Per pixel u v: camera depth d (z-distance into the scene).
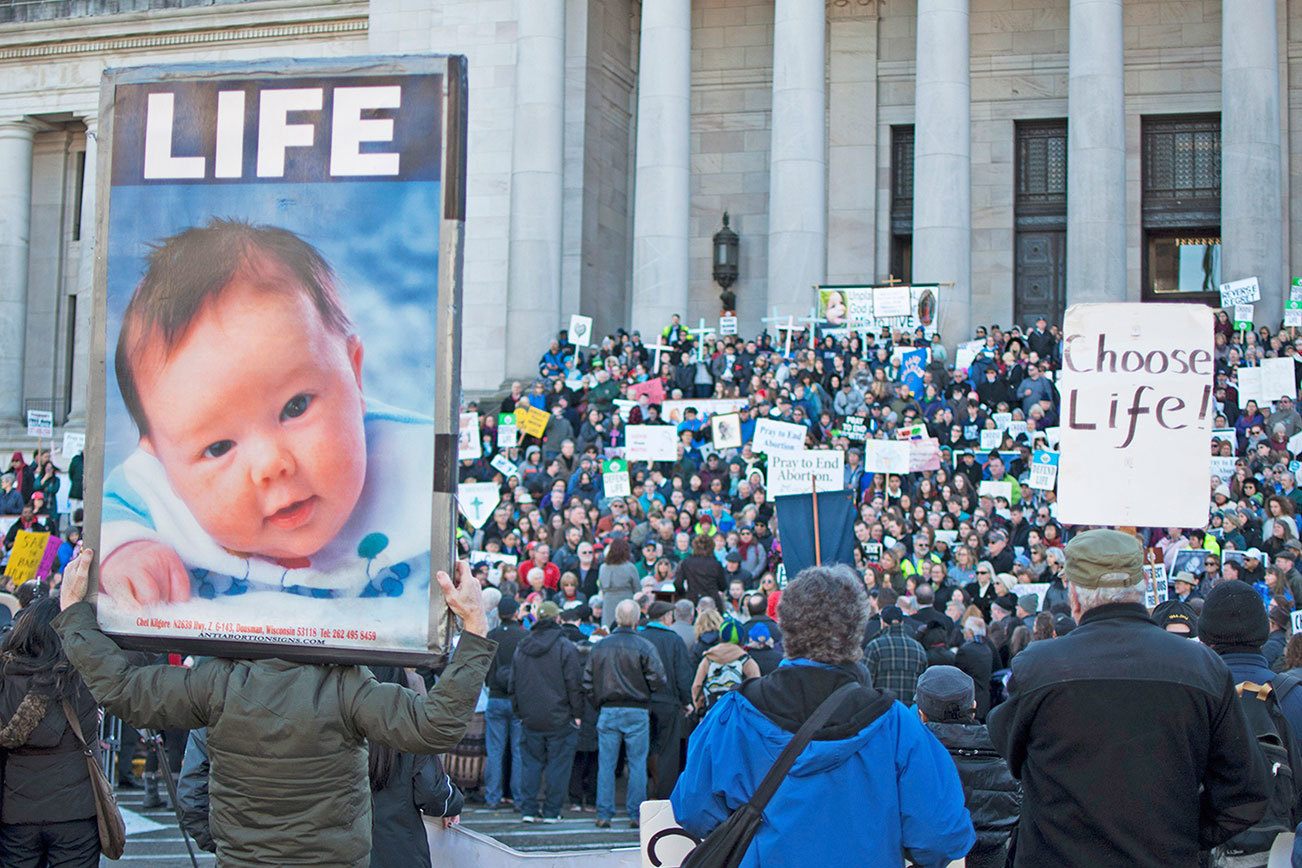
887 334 32.25
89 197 47.06
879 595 16.09
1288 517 22.78
